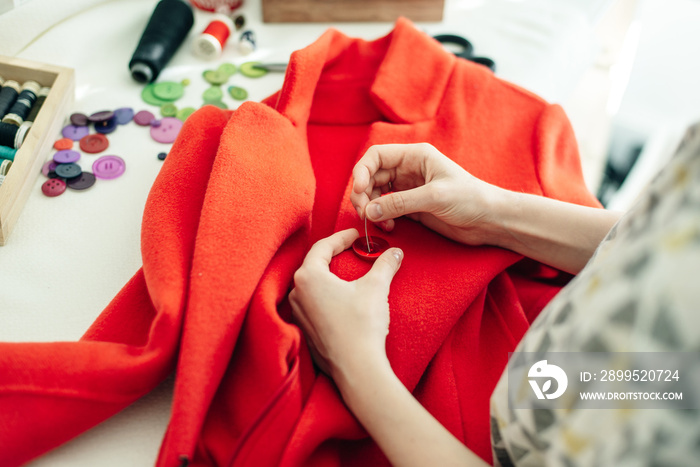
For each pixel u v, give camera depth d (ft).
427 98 2.65
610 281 1.14
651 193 1.15
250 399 1.62
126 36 3.11
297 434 1.53
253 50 3.19
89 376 1.50
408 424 1.49
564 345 1.21
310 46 2.45
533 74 3.22
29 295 1.95
